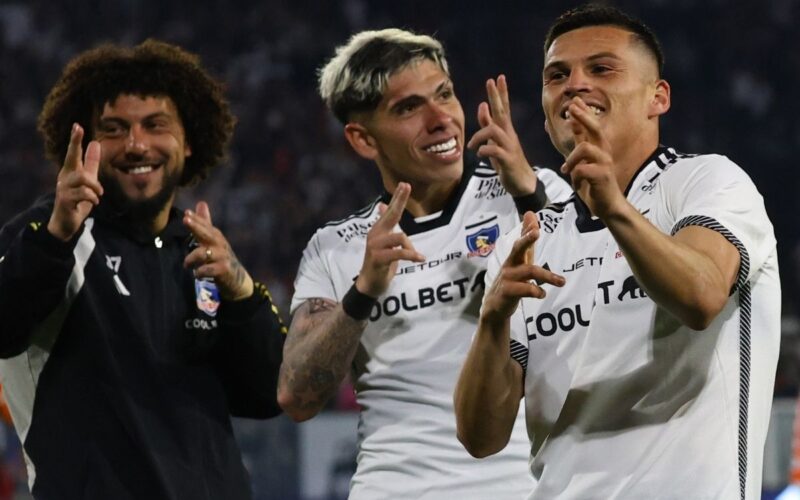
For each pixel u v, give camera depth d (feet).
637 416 11.63
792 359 41.98
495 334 12.01
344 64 16.16
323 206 64.64
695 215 11.30
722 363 11.43
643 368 11.60
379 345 15.76
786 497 28.58
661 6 79.97
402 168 15.97
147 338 14.69
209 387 15.10
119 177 15.08
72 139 13.37
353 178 67.05
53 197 14.92
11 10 73.87
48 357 14.42
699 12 80.12
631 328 11.71
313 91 73.00
